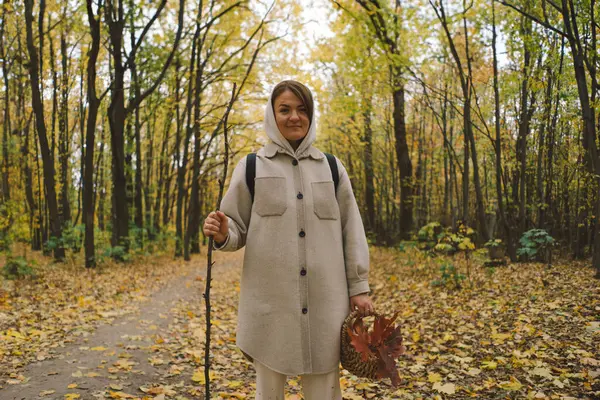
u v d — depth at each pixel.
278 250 1.77
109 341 4.62
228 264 16.95
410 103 18.33
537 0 8.62
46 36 13.75
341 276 1.83
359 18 10.20
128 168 14.89
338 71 14.13
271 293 1.76
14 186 14.57
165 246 18.20
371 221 19.94
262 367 1.78
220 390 3.39
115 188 13.22
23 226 9.74
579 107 9.73
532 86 8.58
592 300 5.11
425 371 3.62
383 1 10.30
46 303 6.45
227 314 6.79
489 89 12.03
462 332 4.61
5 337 4.34
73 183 21.38
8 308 5.74
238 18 13.28
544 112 9.75
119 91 11.49
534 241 8.67
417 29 10.27
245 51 14.58
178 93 15.66
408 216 14.03
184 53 15.47
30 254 15.49
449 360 3.83
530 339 4.06
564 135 10.62
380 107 18.11
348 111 12.71
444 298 6.54
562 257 10.95
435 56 10.95
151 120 19.98
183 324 5.87
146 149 21.75
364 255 1.88
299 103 1.85
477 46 11.09
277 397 1.80
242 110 16.08
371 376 1.69
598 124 8.78
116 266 11.98
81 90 15.93
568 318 4.55
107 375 3.50
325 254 1.80
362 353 1.64
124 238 13.21
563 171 10.67
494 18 9.30
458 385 3.21
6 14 12.27
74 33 14.77
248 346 1.78
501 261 9.30
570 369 3.24
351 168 22.23
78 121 18.73
